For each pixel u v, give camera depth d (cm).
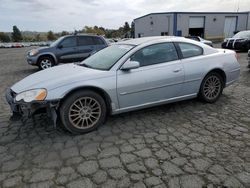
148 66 400
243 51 1617
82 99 353
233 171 262
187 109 456
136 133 361
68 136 356
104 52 456
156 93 411
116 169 271
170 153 301
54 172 268
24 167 279
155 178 253
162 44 424
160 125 388
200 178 251
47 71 414
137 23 4681
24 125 398
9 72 1018
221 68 477
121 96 379
